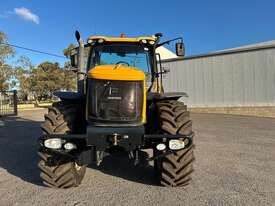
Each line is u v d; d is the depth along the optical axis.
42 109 27.62
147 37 6.41
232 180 5.66
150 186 5.38
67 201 4.72
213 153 7.93
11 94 21.39
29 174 6.22
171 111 5.35
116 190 5.20
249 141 9.67
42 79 42.72
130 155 5.18
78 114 5.64
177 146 4.92
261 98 18.70
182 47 6.48
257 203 4.55
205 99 21.25
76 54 6.62
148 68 6.50
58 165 5.19
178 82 22.55
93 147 5.06
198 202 4.61
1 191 5.22
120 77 5.12
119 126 5.02
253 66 18.97
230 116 18.41
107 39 6.40
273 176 5.91
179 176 5.17
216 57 20.61
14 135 11.52
